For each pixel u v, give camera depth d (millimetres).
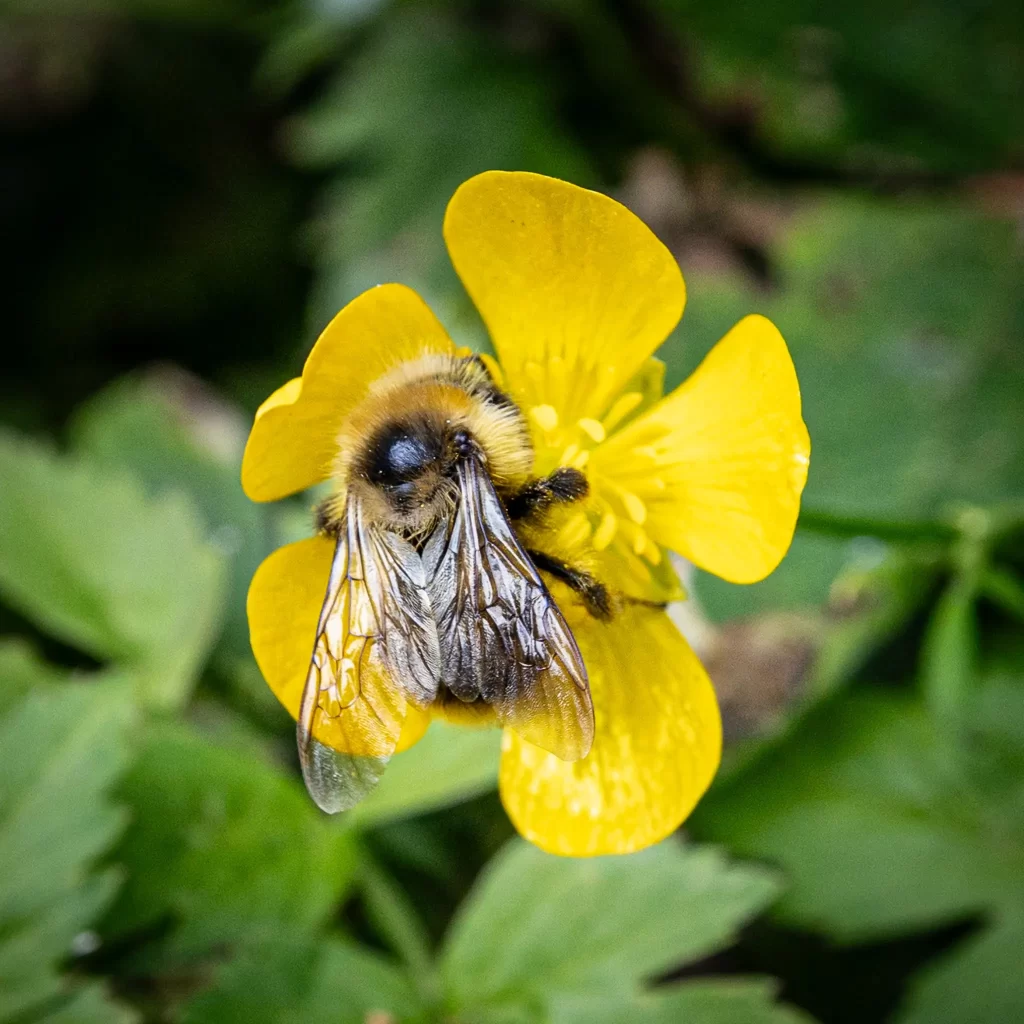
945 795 178
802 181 210
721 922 167
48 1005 165
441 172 211
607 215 157
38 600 182
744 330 159
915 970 182
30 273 255
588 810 160
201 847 170
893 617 184
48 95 254
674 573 161
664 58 211
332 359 156
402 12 222
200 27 252
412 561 156
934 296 198
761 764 181
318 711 154
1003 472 192
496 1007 167
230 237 250
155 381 199
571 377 162
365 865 174
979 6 201
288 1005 165
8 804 168
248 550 191
